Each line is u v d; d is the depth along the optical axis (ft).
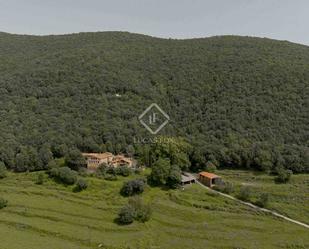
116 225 300.81
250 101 542.57
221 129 494.18
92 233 288.10
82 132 469.16
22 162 419.54
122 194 352.69
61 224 300.81
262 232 298.56
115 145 456.45
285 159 433.07
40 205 332.19
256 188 385.50
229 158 440.04
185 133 492.54
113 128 475.72
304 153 436.35
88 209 328.08
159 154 413.18
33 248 255.50
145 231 293.84
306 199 365.40
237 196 362.12
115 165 407.85
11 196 353.31
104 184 369.30
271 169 430.61
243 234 293.43
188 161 419.54
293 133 482.69
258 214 329.52
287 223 316.19
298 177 416.26
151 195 351.25
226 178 419.95
